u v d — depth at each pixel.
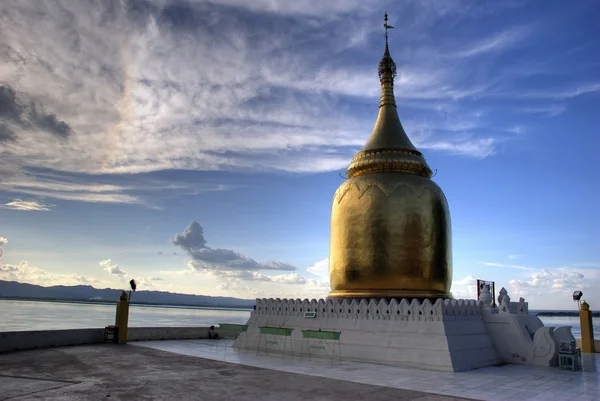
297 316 34.53
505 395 19.58
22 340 30.73
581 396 19.62
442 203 36.62
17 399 17.09
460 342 28.11
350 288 35.22
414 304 29.16
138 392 18.73
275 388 20.12
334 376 23.70
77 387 19.42
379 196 35.25
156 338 41.03
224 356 30.86
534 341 29.50
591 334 37.91
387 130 39.75
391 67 42.44
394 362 28.28
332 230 37.47
